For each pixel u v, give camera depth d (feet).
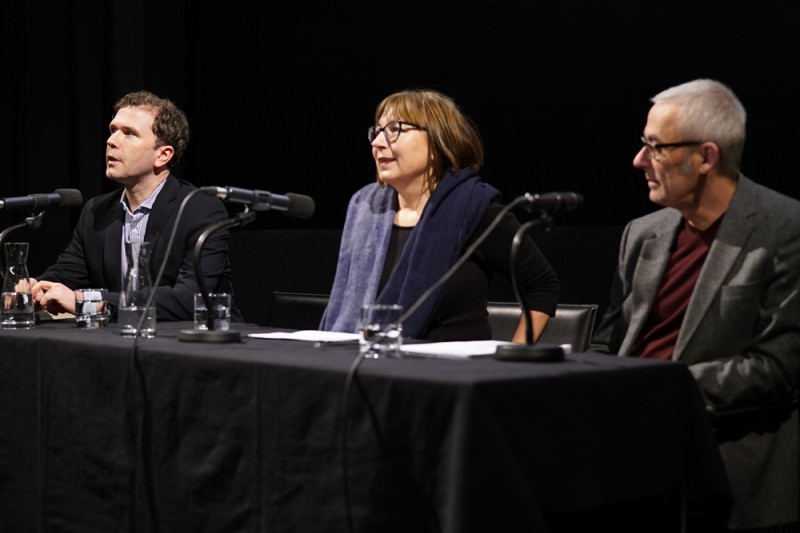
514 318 11.66
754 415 8.34
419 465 6.21
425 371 6.43
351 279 10.77
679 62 13.78
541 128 15.16
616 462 6.75
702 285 8.61
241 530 7.20
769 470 8.30
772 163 12.96
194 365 7.52
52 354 8.70
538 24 15.14
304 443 6.81
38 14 19.65
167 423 7.72
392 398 6.33
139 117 12.61
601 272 13.37
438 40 16.29
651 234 9.45
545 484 6.30
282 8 18.31
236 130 19.06
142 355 7.91
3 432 9.09
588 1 14.61
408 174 10.58
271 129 18.56
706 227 9.01
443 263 10.18
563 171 14.97
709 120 8.61
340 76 17.58
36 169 19.66
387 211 10.91
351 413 6.53
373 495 6.42
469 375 6.23
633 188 14.32
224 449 7.30
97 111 19.65
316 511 6.73
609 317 9.69
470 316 10.21
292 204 8.93
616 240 13.28
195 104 19.65
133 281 9.02
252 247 17.02
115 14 19.38
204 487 7.45
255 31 18.71
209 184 19.48
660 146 8.73
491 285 14.46
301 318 13.80
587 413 6.58
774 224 8.52
